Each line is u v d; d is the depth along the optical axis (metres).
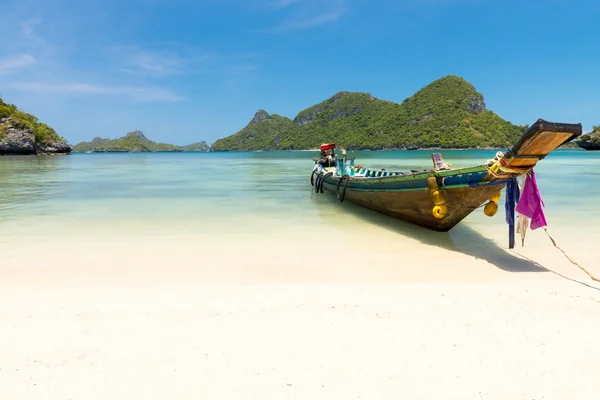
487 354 3.36
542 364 3.20
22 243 7.90
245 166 43.03
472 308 4.37
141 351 3.39
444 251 7.29
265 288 5.15
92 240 8.18
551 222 9.69
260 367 3.14
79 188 18.48
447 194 7.77
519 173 6.40
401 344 3.53
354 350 3.41
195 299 4.69
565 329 3.83
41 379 2.97
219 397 2.76
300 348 3.45
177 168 38.75
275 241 8.16
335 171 17.30
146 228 9.37
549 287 5.14
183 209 12.20
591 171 27.98
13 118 89.94
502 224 9.70
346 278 5.75
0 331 3.78
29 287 5.27
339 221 10.30
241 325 3.92
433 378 3.00
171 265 6.44
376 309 4.34
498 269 6.13
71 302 4.58
